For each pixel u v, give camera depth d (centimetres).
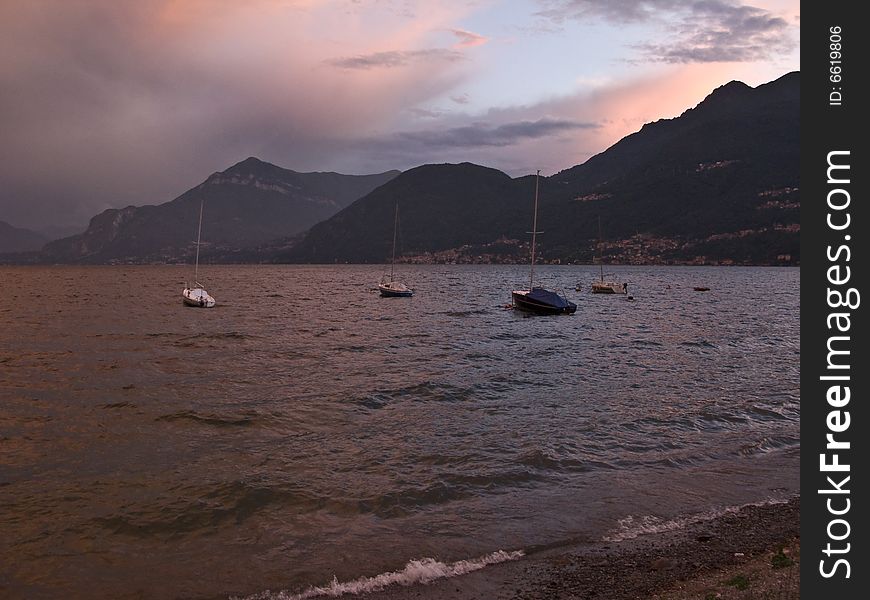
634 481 1527
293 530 1259
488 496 1434
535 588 1021
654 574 1061
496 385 2753
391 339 4544
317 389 2691
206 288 13075
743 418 2133
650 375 2997
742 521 1284
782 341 4309
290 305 8181
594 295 10125
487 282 15750
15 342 4372
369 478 1553
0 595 1007
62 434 1983
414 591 1018
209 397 2536
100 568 1103
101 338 4619
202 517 1322
